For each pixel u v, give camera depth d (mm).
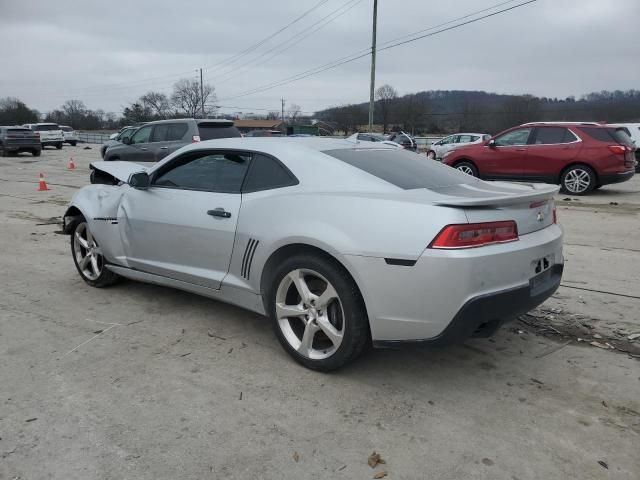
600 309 4637
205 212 3986
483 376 3463
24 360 3607
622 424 2922
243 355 3723
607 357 3746
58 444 2697
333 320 3377
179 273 4242
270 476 2486
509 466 2564
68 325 4227
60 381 3326
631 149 12156
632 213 9664
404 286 2998
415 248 2953
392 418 2965
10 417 2928
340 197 3312
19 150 28188
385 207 3115
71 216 5336
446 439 2775
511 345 3934
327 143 4031
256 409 3037
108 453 2633
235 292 3906
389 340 3154
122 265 4777
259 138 4117
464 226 2932
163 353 3742
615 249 6867
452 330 2977
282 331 3602
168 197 4289
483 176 13406
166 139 13125
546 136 12453
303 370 3510
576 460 2611
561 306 4703
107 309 4586
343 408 3059
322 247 3236
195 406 3061
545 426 2898
